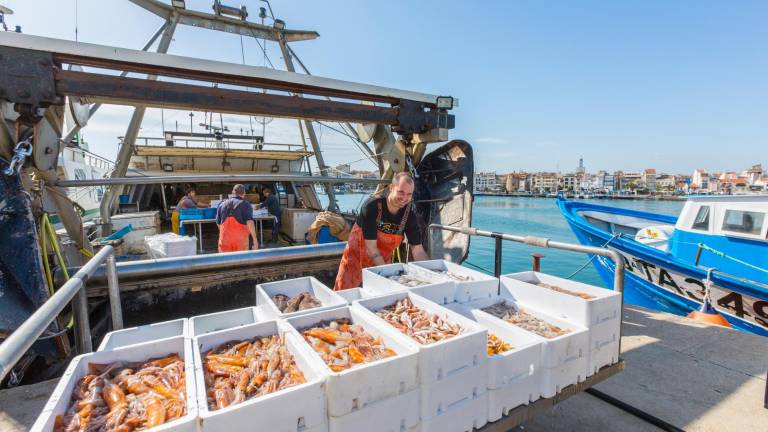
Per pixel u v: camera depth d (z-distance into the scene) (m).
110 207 5.45
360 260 3.21
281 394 1.15
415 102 3.84
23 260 2.38
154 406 1.14
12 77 2.36
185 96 2.89
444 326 1.75
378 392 1.30
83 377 1.32
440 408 1.45
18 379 2.66
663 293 6.74
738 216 5.90
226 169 8.40
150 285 3.16
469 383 1.53
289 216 7.64
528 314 2.24
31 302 2.40
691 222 6.55
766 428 2.37
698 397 2.70
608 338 2.08
